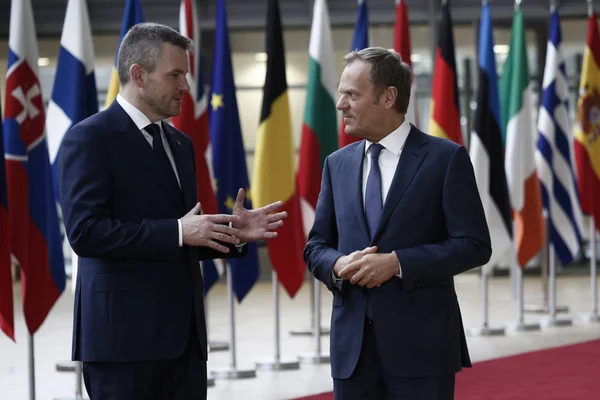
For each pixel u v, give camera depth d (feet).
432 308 17.46
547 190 51.19
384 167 18.12
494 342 45.16
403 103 18.01
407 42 42.16
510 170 47.29
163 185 17.30
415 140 18.07
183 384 17.48
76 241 16.37
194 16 38.09
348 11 77.71
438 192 17.67
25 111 30.73
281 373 38.24
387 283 17.43
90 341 16.90
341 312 17.85
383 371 17.63
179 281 17.24
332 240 18.90
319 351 41.24
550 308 55.21
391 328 17.33
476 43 79.25
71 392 34.78
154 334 16.87
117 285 16.88
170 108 17.53
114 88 33.30
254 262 39.27
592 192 50.47
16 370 39.55
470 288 72.74
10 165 30.37
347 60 18.12
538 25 79.77
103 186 16.72
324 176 19.19
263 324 53.62
